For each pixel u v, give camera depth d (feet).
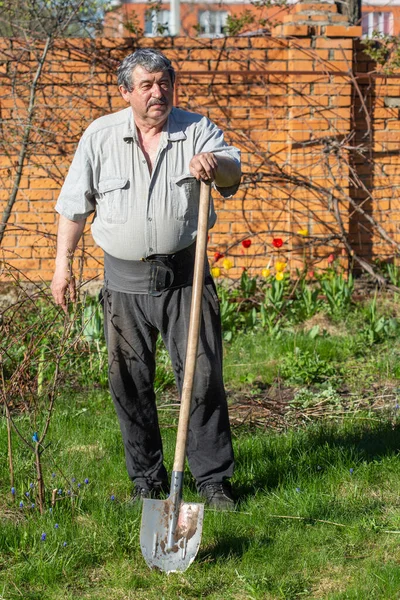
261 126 27.07
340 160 26.94
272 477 14.12
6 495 13.47
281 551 11.70
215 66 26.89
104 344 21.01
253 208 27.32
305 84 26.81
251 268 27.55
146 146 12.42
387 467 14.29
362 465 14.32
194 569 11.33
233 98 26.89
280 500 13.05
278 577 11.16
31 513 12.80
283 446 15.24
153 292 12.64
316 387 19.81
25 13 26.40
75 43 26.07
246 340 23.07
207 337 12.82
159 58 11.98
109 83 26.35
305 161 27.07
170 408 18.31
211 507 13.04
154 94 11.94
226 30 28.12
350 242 27.84
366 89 27.48
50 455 14.90
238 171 12.23
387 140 27.84
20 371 13.97
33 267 27.12
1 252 26.91
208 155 11.51
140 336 13.03
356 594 10.44
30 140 26.09
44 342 18.97
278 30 26.99
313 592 10.83
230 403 18.84
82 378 19.86
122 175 12.35
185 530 11.46
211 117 26.89
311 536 12.09
